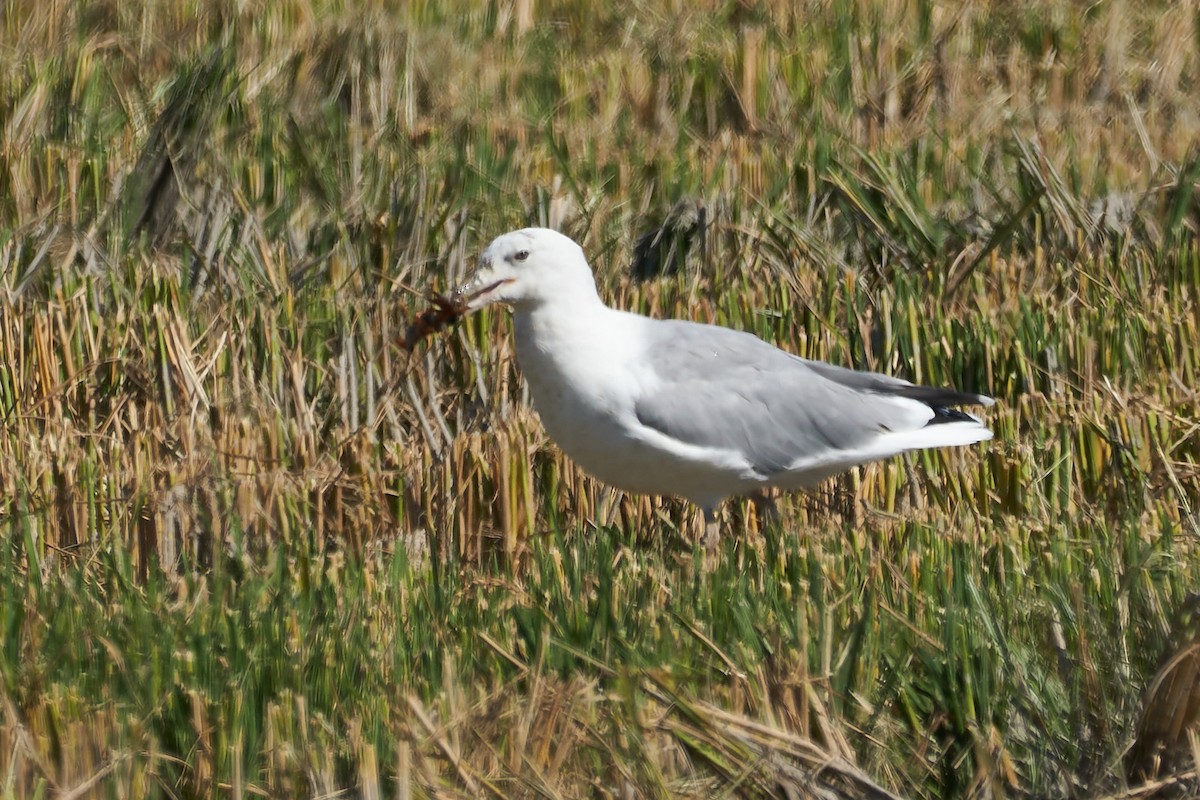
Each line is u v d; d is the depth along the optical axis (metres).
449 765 7.33
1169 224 15.68
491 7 23.05
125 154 17.19
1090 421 11.96
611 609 8.80
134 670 8.38
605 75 20.83
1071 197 15.92
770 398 10.83
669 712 7.40
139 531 11.06
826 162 17.00
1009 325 13.59
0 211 16.31
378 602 9.43
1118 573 9.31
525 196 16.58
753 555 10.17
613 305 14.23
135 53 20.72
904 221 15.84
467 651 8.58
